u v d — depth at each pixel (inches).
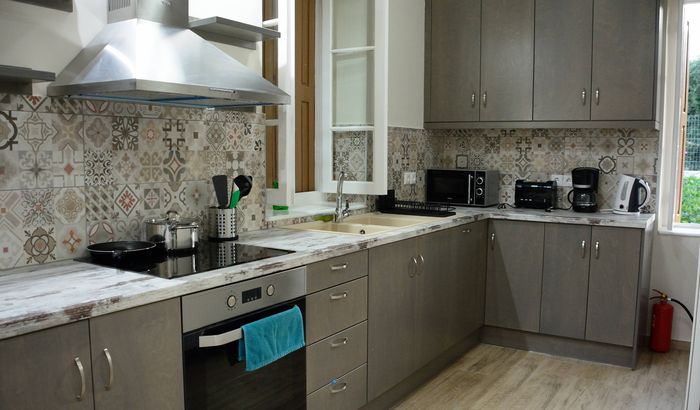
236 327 77.3
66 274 73.2
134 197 90.9
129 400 64.3
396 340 116.6
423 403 120.6
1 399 53.3
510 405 119.6
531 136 168.4
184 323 70.1
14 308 57.2
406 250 117.9
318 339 93.7
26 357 54.8
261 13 113.0
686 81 156.2
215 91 78.8
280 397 86.4
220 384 75.5
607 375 135.9
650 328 156.6
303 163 147.2
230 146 107.1
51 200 80.1
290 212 128.8
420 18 165.2
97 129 85.1
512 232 151.9
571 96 149.9
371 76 128.4
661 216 157.1
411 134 164.1
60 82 78.2
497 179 171.3
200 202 102.0
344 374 101.0
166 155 95.4
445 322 136.6
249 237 105.7
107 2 86.0
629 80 143.1
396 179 157.2
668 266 154.2
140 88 69.5
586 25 147.0
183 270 76.1
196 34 94.1
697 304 73.6
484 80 160.4
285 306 85.7
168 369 68.4
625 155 156.4
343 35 131.7
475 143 176.7
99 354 61.0
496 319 156.2
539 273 149.1
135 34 78.7
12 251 76.4
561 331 147.5
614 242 138.9
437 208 151.1
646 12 140.1
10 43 75.2
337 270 97.3
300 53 144.9
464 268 144.3
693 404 73.8
